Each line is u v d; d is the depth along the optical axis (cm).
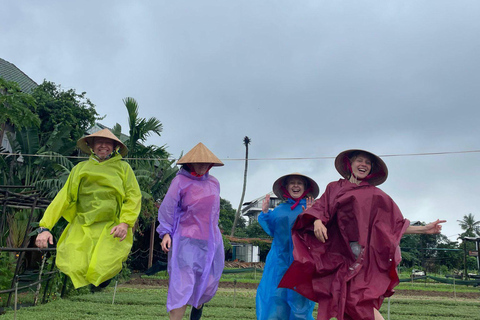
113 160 477
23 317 674
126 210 460
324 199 411
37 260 1463
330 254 403
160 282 1738
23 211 1189
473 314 971
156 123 1658
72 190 465
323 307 391
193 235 461
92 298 987
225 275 2639
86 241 457
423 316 898
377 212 394
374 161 424
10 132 1562
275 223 570
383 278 377
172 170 1947
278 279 543
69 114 1677
